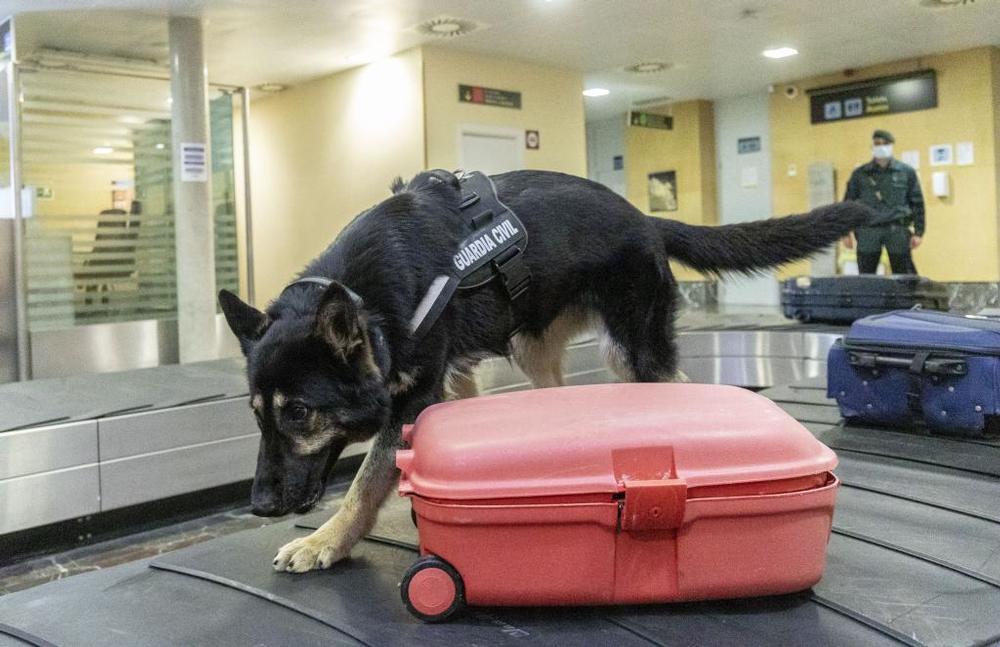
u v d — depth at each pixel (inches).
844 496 81.4
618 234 89.0
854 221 101.4
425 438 57.5
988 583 59.9
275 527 82.0
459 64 293.3
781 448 54.6
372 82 304.7
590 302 90.0
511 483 52.6
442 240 75.0
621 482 52.6
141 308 281.1
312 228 339.3
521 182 85.9
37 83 259.0
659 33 273.1
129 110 277.3
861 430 107.8
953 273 330.0
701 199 403.9
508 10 240.4
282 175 350.6
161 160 284.4
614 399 62.3
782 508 53.5
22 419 151.4
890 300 244.4
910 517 74.7
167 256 286.7
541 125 320.8
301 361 62.6
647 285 91.2
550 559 53.5
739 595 55.2
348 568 67.1
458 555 53.9
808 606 56.3
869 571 62.2
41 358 255.9
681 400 61.7
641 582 54.2
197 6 227.9
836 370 111.0
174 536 164.1
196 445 167.3
